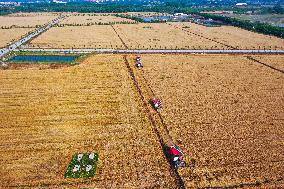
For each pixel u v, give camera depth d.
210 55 98.81
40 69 82.62
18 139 48.72
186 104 61.47
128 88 69.75
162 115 56.72
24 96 64.94
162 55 98.00
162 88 69.81
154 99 60.88
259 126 53.12
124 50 103.94
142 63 88.81
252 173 41.12
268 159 44.03
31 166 42.38
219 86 71.38
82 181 39.59
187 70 82.81
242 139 48.94
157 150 45.94
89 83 72.62
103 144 47.47
